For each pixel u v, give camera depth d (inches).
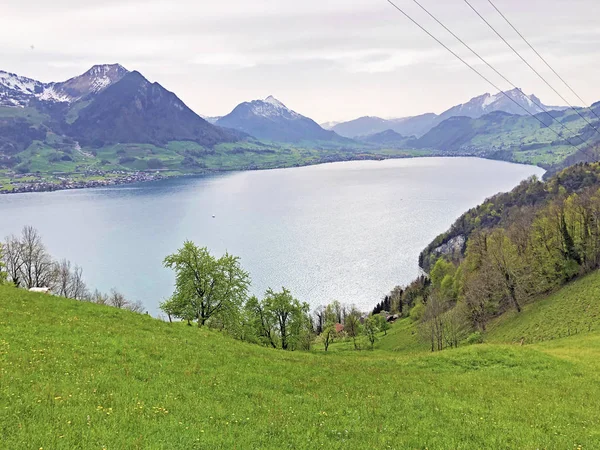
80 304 1688.0
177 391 909.2
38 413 690.2
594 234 3735.2
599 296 2938.0
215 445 668.1
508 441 797.2
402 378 1300.4
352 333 4918.8
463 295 4256.9
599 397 1131.9
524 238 4429.1
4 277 2564.0
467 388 1198.9
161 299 6117.1
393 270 7372.1
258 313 3046.3
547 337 2706.7
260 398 956.0
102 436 639.8
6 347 998.4
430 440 779.4
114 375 939.3
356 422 848.9
